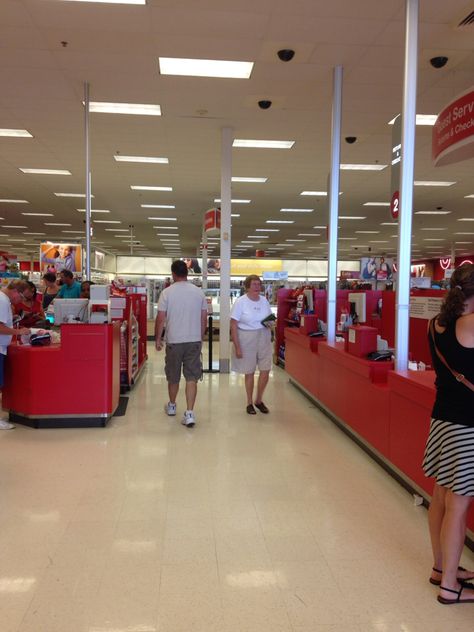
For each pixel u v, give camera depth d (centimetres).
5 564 229
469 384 195
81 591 209
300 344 620
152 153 934
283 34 494
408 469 309
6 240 2555
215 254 3222
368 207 1488
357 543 254
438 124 385
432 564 236
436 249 2662
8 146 889
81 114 727
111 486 321
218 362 895
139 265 2416
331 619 193
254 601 204
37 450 391
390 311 621
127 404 555
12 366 460
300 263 2411
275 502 302
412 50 346
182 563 231
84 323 456
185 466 360
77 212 1667
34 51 536
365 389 386
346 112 708
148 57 548
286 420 494
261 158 962
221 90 636
